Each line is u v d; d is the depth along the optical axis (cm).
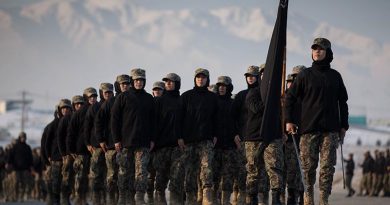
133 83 3325
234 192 3700
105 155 3534
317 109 2639
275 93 2778
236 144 3438
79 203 3975
